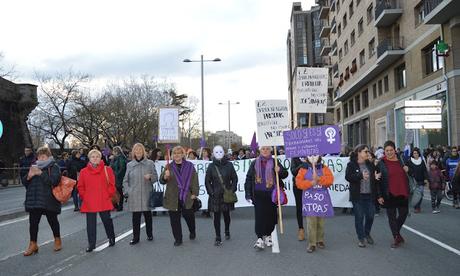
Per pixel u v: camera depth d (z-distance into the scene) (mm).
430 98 27281
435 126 20031
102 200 8391
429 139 27141
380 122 38438
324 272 6547
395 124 34188
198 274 6492
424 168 13320
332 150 8312
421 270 6609
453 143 24156
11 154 45844
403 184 8250
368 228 8562
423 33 28359
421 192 13258
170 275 6441
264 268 6820
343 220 11883
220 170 8914
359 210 8359
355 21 45219
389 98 35688
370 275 6371
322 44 69625
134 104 56094
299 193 9203
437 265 6906
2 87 44250
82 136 57125
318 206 7996
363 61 42938
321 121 82188
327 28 63406
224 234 9953
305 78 9641
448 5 21844
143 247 8547
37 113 53906
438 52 24219
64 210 14805
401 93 32719
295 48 116875
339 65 54656
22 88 47875
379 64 35094
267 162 8305
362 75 41062
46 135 55969
